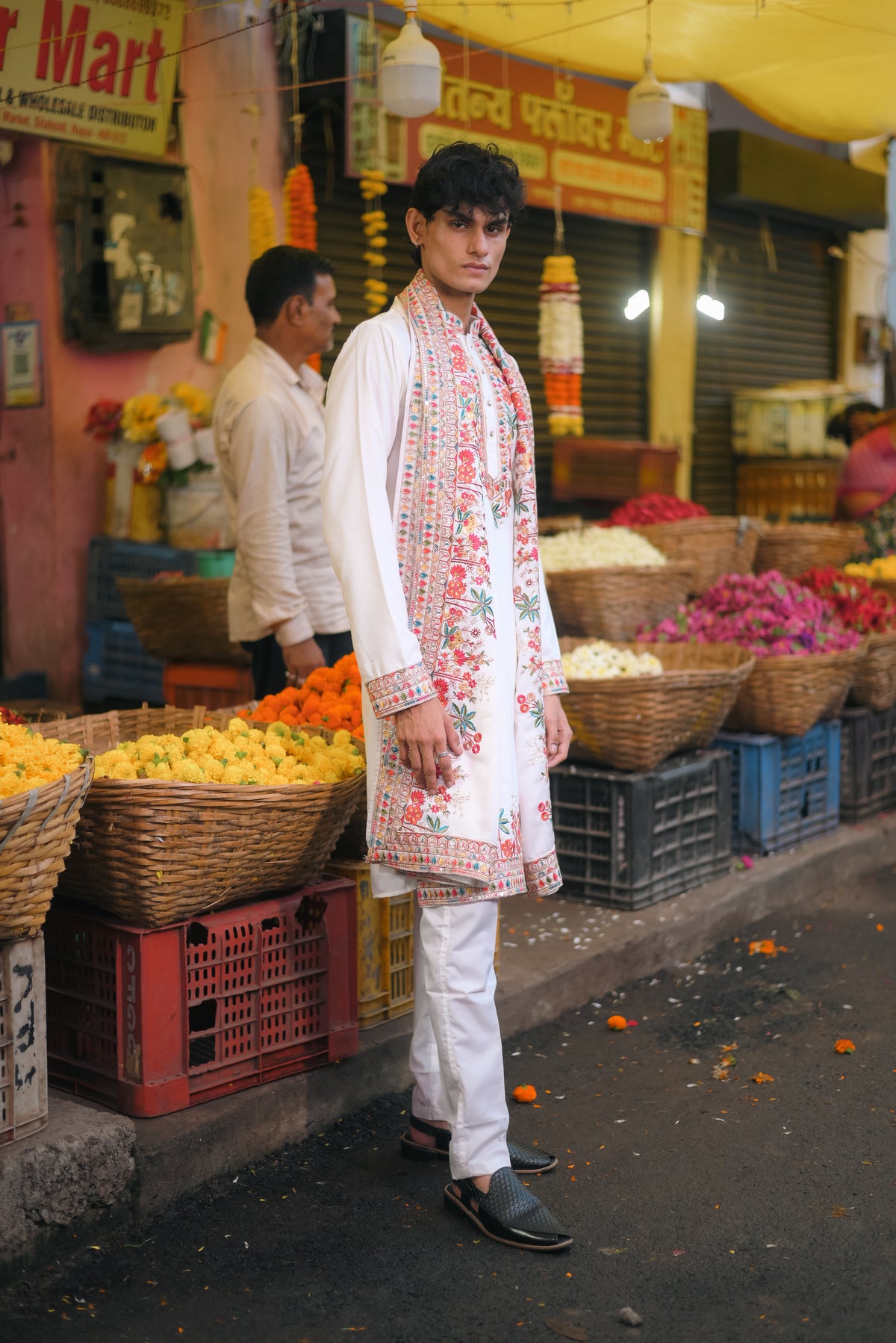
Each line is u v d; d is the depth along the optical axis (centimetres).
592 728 421
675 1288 241
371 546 238
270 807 264
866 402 770
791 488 912
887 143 1034
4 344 569
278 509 387
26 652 584
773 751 484
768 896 463
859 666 532
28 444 568
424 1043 281
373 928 319
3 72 498
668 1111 313
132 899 260
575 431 629
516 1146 286
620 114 728
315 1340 224
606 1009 377
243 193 612
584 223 808
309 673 390
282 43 607
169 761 280
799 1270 247
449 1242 255
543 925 409
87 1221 251
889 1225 262
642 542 609
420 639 244
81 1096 278
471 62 637
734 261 920
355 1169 282
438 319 249
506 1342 224
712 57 585
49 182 542
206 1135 269
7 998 242
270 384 392
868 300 1055
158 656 539
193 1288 239
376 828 249
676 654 500
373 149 598
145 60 543
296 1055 294
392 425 244
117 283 554
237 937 279
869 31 542
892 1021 368
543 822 259
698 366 901
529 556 259
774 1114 312
